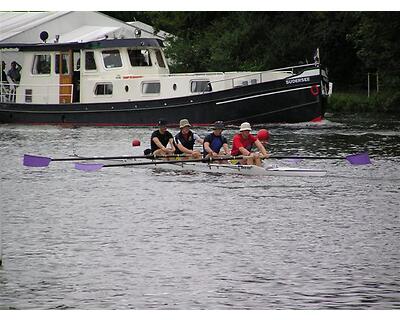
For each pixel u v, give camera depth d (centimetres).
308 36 12825
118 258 3816
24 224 4488
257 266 3688
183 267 3675
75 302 3262
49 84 9694
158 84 9206
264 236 4197
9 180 5931
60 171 6353
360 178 5797
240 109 8981
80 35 11650
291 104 8975
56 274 3584
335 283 3466
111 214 4725
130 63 9375
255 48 12512
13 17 12644
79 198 5216
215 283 3472
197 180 5769
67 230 4344
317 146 7469
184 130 6072
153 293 3356
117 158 6006
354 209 4803
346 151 7112
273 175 5862
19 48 9781
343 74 13350
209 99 9000
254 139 5978
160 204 4988
